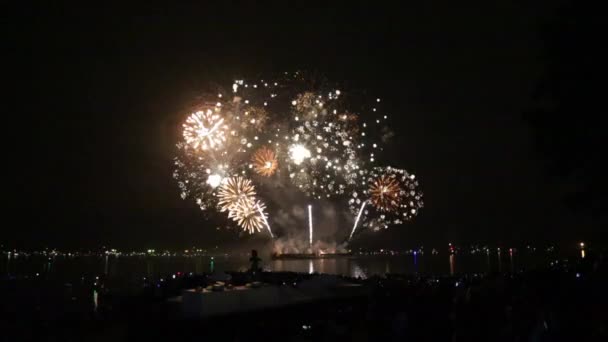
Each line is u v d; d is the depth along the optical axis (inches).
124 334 513.7
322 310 588.1
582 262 735.1
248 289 530.6
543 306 479.5
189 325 496.4
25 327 580.4
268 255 2429.9
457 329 517.0
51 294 915.4
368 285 682.2
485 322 506.9
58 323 585.6
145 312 526.9
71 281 1155.9
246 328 507.8
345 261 2196.1
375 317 544.1
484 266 1635.1
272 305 543.2
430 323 546.9
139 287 875.4
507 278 662.5
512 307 497.7
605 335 426.6
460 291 570.3
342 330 521.0
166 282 773.9
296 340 500.1
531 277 656.4
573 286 535.5
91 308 694.5
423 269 1637.6
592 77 570.9
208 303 501.7
